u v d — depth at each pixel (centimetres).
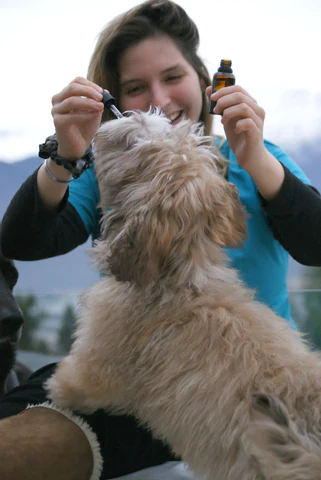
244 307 96
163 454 114
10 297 123
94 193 122
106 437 105
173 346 92
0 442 93
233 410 86
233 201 100
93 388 98
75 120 97
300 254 108
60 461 95
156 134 97
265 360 89
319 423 82
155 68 118
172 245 93
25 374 141
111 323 98
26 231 108
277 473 80
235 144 102
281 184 103
